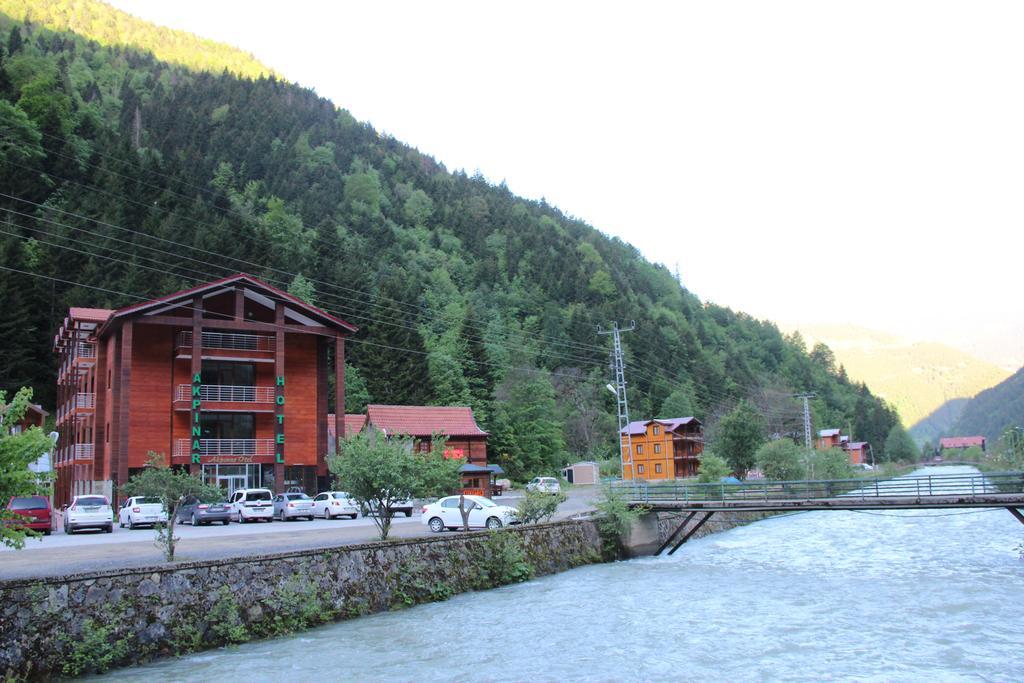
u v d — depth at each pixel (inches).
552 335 5418.3
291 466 2233.0
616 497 1628.9
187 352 2105.1
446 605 1016.9
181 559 908.0
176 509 908.6
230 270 3686.0
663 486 1808.6
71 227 3225.9
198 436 2037.4
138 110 5551.2
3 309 2844.5
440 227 6668.3
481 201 7509.8
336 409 2262.6
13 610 658.8
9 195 3085.6
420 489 1169.4
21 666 644.7
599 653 755.4
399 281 4603.8
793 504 1544.0
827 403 7721.5
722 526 2180.1
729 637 822.5
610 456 4441.4
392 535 1309.1
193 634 767.7
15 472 623.2
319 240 4741.6
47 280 3065.9
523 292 6146.7
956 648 759.1
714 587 1164.5
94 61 6963.6
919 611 952.3
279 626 837.8
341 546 964.0
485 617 933.2
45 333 3036.4
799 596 1075.9
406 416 2859.3
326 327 2295.8
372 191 6299.2
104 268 3245.6
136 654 719.7
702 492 1946.4
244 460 2132.1
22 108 3762.3
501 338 5054.1
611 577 1282.0
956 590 1096.2
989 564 1368.1
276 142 6599.4
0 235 3014.3
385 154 7864.2
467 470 2440.9
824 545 1756.9
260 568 860.6
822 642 794.8
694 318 7746.1
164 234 3526.1
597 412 4630.9
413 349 3878.0
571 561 1407.5
